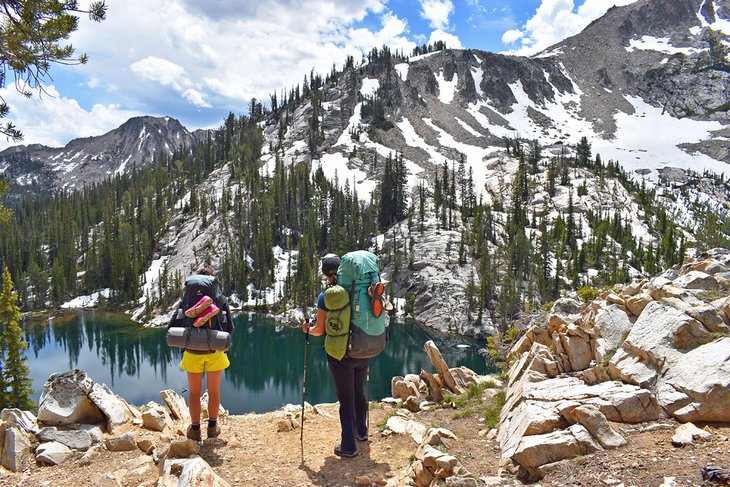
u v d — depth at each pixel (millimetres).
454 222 151250
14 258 149500
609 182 188000
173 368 84812
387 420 7762
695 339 6078
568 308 10164
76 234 175000
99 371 83125
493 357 36062
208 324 6629
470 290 111062
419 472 5211
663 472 4414
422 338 101562
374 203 167375
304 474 5879
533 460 5207
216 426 7156
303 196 167250
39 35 7230
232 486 5559
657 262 120438
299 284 122062
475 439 6805
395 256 135000
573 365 7613
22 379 35875
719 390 5172
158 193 185500
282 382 73438
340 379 6398
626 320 7473
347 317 6195
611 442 5152
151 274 154375
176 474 5312
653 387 5988
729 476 3967
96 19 7527
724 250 8953
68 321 124375
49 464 6148
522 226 149125
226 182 193625
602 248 134125
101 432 6961
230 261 139625
